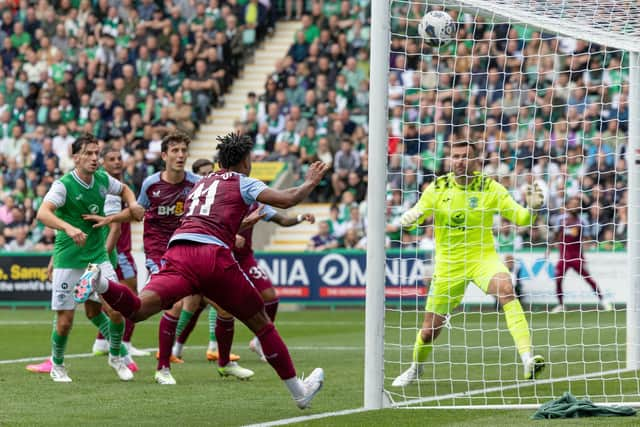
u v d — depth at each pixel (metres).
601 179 48.78
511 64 53.59
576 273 43.75
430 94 53.69
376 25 17.80
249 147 16.56
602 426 15.05
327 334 35.56
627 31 22.45
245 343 32.34
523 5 21.08
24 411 17.25
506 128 51.59
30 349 29.91
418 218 21.56
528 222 21.50
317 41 56.72
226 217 16.05
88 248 21.69
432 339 21.52
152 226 23.52
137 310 15.16
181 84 58.03
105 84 57.69
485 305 45.22
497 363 26.05
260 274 24.97
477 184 21.64
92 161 21.23
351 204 50.81
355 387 20.89
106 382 21.69
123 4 59.75
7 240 52.81
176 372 23.84
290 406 17.89
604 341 32.88
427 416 16.52
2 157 55.97
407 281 46.06
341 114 54.53
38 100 57.91
